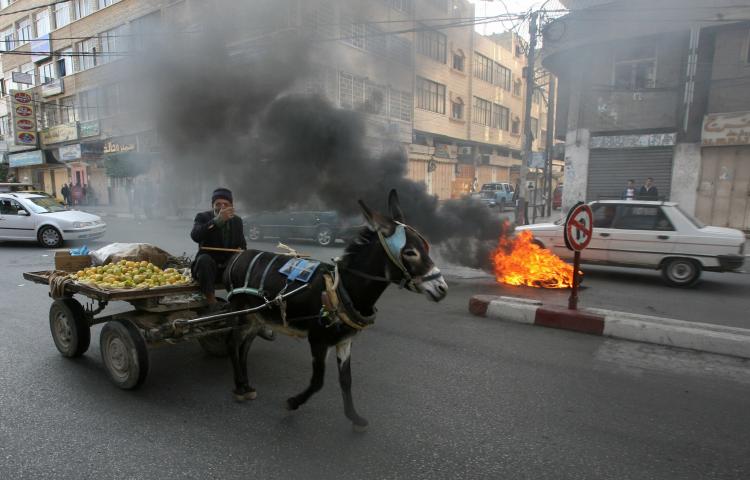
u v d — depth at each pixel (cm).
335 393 412
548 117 2336
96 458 310
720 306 719
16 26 3225
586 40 1571
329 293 326
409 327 600
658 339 536
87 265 532
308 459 311
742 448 326
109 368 424
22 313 654
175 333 398
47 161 3052
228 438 336
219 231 453
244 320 398
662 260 861
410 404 389
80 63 2456
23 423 356
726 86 1452
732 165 1477
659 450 323
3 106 3572
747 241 1376
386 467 302
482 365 474
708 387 425
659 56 1550
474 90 3278
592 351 515
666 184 1586
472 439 336
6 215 1299
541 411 378
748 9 1349
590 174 1719
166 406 386
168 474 292
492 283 891
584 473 296
